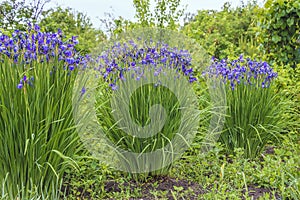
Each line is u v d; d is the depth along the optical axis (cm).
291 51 729
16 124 284
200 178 379
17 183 300
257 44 984
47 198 302
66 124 302
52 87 293
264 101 461
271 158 425
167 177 386
